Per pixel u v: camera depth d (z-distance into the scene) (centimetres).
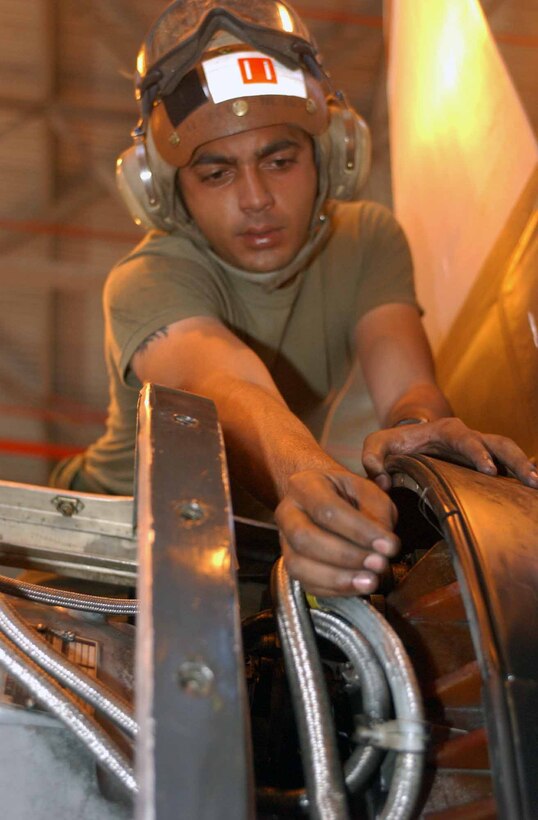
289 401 144
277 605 66
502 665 57
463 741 64
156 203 125
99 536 95
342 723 73
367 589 63
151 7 425
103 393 498
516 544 64
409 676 61
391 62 244
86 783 65
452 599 69
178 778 49
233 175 117
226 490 62
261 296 132
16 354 492
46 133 457
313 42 122
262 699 84
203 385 106
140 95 120
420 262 198
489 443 83
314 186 122
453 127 178
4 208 472
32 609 80
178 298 121
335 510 64
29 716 65
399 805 58
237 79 113
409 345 135
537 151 138
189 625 54
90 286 478
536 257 133
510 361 134
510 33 159
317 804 58
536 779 54
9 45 436
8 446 496
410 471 74
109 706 65
